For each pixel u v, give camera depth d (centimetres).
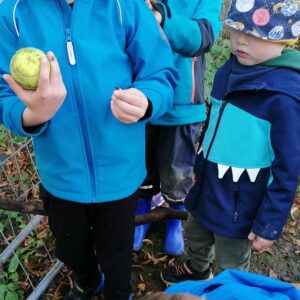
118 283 188
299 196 307
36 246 258
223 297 104
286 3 144
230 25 154
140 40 146
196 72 207
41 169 162
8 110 134
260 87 153
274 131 154
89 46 140
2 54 144
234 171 169
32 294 219
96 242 182
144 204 262
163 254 263
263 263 260
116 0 142
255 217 170
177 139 219
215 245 193
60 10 138
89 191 158
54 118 145
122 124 152
